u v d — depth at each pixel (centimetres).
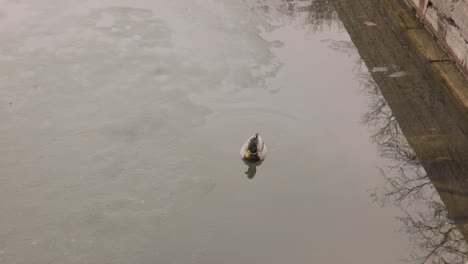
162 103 1053
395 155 945
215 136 980
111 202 840
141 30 1270
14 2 1354
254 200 853
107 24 1287
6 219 802
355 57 1218
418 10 1302
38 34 1235
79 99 1053
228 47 1234
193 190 866
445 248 771
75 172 892
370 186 885
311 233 798
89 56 1173
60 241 772
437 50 1180
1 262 735
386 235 798
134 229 796
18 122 990
